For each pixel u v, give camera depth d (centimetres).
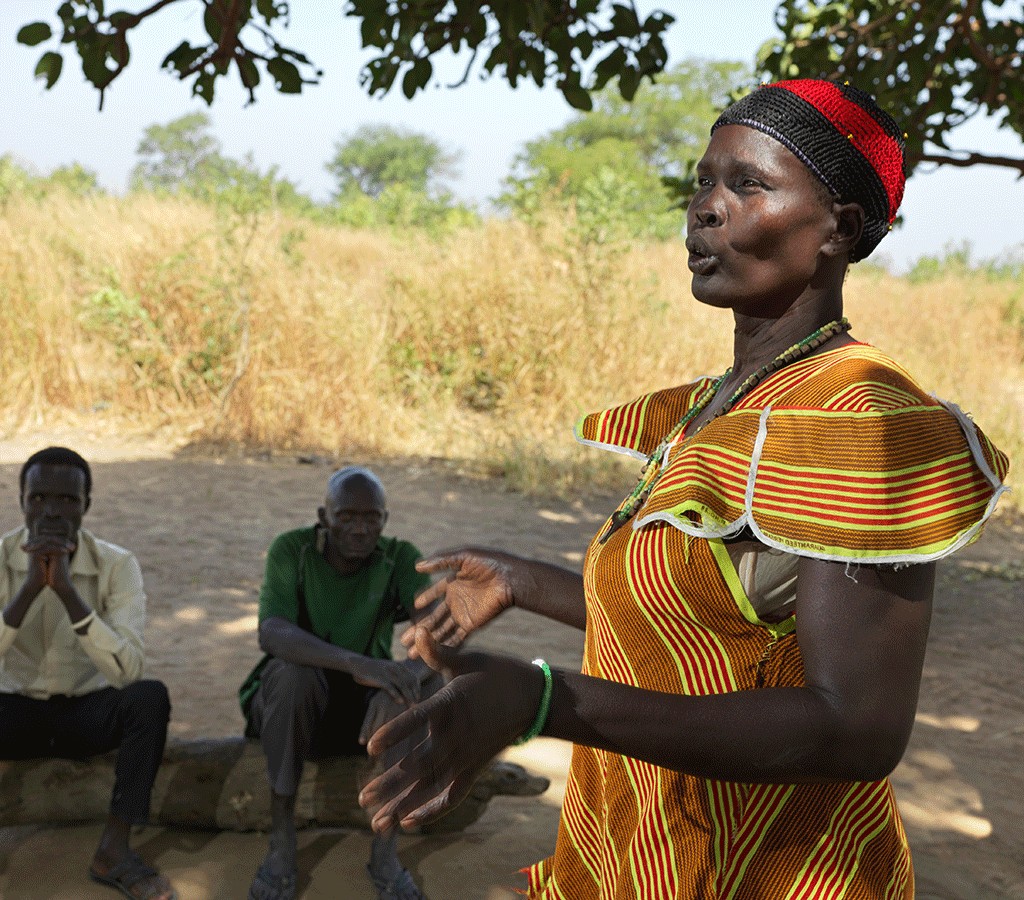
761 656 113
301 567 297
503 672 99
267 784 296
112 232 1003
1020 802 355
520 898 277
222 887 273
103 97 276
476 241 1130
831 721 98
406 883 273
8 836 291
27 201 1196
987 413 951
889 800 121
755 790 116
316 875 281
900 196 119
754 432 110
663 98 4681
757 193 116
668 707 100
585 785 141
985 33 411
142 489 703
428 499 734
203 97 287
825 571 103
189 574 546
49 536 270
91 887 269
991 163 402
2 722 279
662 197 2066
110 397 905
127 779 271
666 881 120
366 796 96
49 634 284
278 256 993
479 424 943
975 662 495
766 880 117
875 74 399
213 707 388
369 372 920
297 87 286
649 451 155
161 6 272
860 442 103
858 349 115
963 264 1917
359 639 299
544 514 716
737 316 125
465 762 96
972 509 102
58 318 891
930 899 287
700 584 111
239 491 717
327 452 843
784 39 439
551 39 326
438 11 306
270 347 905
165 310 918
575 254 1045
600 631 126
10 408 852
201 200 1056
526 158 3772
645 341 1049
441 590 156
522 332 981
